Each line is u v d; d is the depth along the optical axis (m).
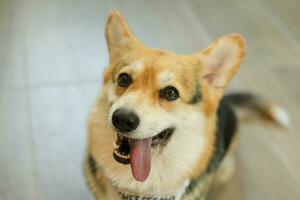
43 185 0.83
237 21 1.21
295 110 1.00
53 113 0.94
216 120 0.67
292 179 0.88
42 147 0.88
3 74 1.00
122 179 0.63
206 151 0.64
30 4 1.18
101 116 0.62
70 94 0.97
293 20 1.24
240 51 0.62
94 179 0.68
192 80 0.61
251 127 0.96
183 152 0.62
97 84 1.00
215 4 1.26
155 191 0.64
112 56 0.64
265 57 1.11
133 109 0.56
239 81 1.05
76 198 0.82
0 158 0.85
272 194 0.86
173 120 0.59
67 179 0.84
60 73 1.02
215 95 0.64
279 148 0.93
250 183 0.88
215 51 0.63
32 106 0.94
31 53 1.05
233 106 0.88
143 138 0.58
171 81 0.59
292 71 1.08
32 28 1.12
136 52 0.62
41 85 0.98
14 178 0.83
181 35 1.15
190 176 0.65
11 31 1.10
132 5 1.22
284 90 1.03
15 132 0.90
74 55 1.06
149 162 0.60
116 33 0.64
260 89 1.03
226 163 0.84
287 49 1.14
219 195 0.86
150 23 1.17
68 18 1.16
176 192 0.65
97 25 1.14
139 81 0.59
